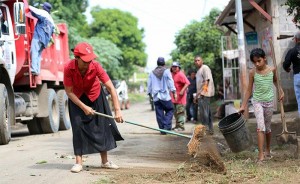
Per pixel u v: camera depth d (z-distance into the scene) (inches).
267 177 263.1
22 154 399.9
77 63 293.9
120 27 2042.3
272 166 302.7
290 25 670.5
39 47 585.9
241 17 573.3
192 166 287.0
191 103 749.9
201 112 530.0
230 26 905.5
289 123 527.8
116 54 1523.1
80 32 1464.1
